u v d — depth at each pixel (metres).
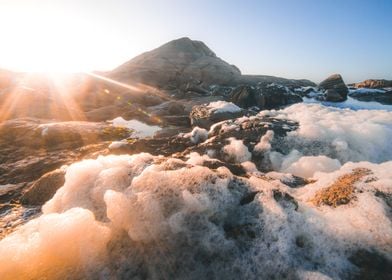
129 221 3.18
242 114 13.01
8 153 10.27
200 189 3.46
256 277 2.67
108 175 4.07
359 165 4.36
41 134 11.75
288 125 7.71
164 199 3.36
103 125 14.02
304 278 2.50
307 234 2.88
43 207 4.12
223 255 2.90
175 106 19.73
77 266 2.88
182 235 3.06
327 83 24.23
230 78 35.34
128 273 2.83
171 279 2.78
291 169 5.80
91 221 3.17
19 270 2.87
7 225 4.15
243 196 3.54
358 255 2.66
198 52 47.97
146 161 4.59
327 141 6.74
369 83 25.92
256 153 6.71
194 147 7.35
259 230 3.03
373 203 3.07
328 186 3.83
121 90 28.78
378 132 6.88
